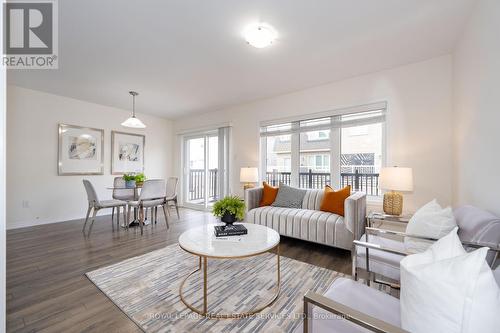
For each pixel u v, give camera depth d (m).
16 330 1.36
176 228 3.61
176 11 1.82
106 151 4.59
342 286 1.14
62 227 3.62
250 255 1.52
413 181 2.70
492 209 1.50
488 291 0.65
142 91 3.72
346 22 1.97
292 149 3.79
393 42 2.28
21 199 3.62
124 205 3.58
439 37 2.19
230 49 2.41
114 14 1.86
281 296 1.74
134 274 2.07
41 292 1.77
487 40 1.55
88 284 1.90
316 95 3.47
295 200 3.26
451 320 0.66
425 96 2.64
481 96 1.66
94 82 3.35
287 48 2.39
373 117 3.00
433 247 0.94
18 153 3.59
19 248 2.71
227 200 2.06
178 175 5.71
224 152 4.72
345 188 2.87
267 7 1.78
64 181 4.05
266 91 3.69
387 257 1.52
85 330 1.37
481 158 1.67
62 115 4.02
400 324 0.88
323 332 0.85
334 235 2.52
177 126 5.74
